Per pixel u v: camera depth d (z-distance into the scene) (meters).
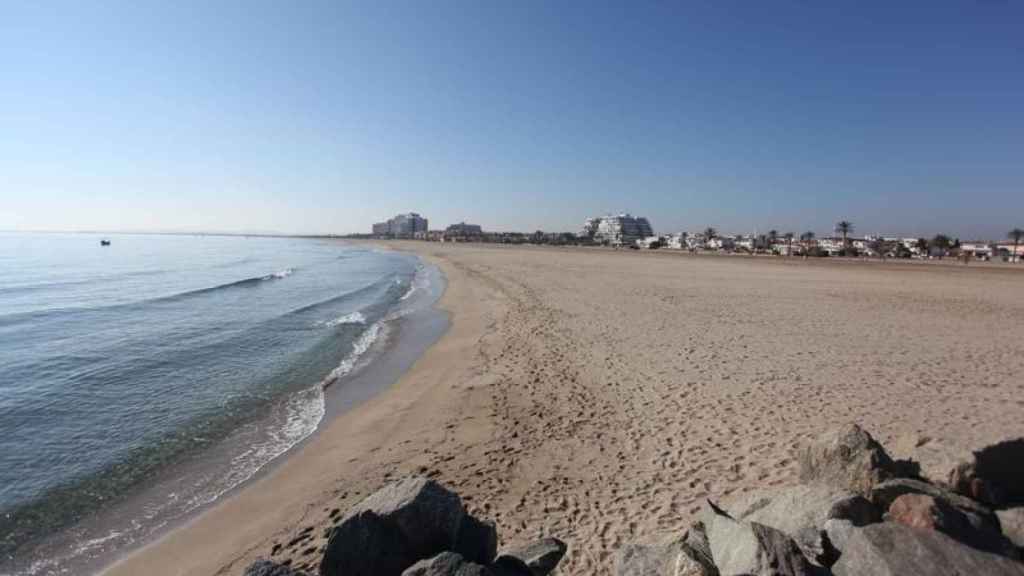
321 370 13.41
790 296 24.47
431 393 10.78
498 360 12.88
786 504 4.14
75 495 7.09
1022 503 4.07
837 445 4.59
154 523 6.38
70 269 46.25
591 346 13.60
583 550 4.86
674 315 18.44
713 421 7.96
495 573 3.66
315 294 30.42
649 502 5.70
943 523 3.40
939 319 17.52
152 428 9.45
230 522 6.30
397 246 138.62
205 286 33.69
